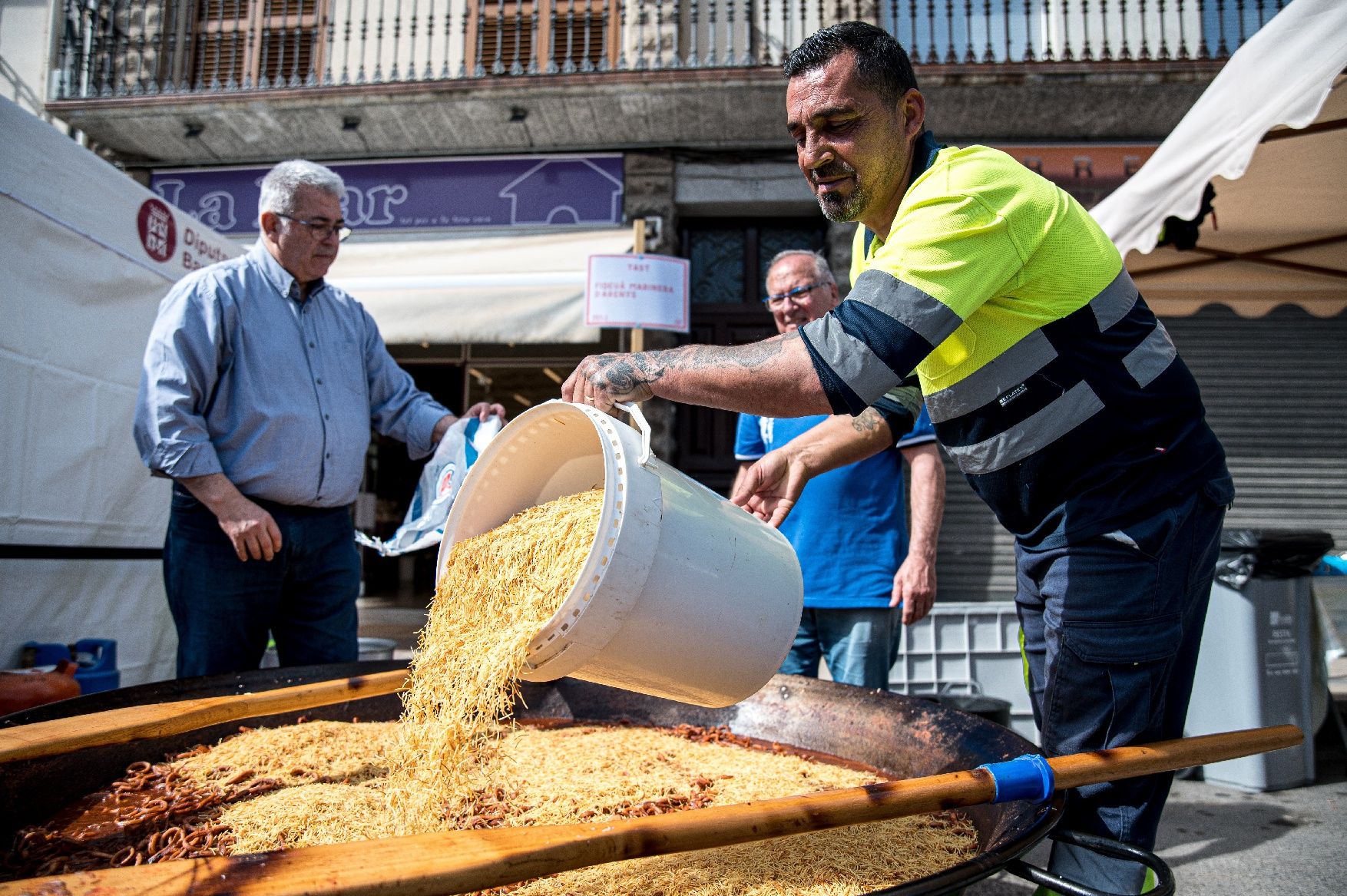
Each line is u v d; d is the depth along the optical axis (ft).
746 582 4.90
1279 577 12.55
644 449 4.62
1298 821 11.08
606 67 26.45
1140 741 4.51
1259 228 13.78
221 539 8.31
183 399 7.97
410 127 26.94
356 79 29.07
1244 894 8.83
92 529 11.55
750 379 4.33
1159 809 4.58
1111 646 4.43
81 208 10.94
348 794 5.20
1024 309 4.46
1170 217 11.78
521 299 21.90
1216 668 12.81
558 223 27.20
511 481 5.89
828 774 5.89
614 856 3.10
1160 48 24.86
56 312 10.71
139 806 5.11
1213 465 4.73
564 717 7.54
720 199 26.99
